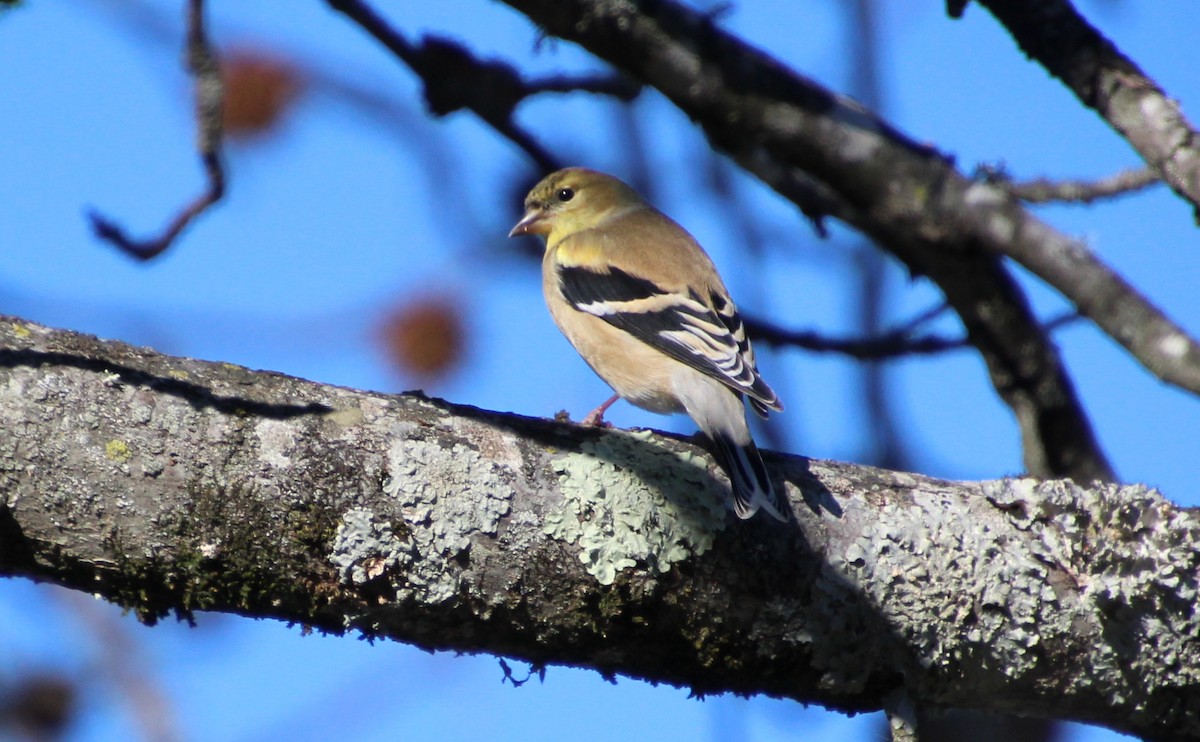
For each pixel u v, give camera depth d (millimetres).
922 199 9734
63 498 6305
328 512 6523
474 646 6953
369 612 6660
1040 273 9211
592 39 9609
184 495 6406
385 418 6836
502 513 6707
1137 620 7223
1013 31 8695
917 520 7219
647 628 6906
